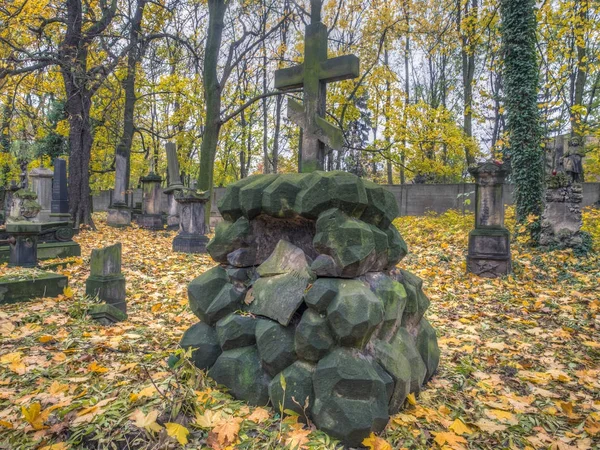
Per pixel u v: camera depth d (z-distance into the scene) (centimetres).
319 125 329
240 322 271
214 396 252
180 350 262
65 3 1398
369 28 1599
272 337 252
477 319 516
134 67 1574
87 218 1584
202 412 226
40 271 592
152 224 1706
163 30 1650
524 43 1129
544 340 445
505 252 770
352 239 247
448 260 891
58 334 377
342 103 1672
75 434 204
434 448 227
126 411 218
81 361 308
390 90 1750
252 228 298
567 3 1088
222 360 267
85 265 813
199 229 1112
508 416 272
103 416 215
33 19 1266
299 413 232
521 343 430
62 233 979
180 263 880
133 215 2080
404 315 299
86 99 1500
